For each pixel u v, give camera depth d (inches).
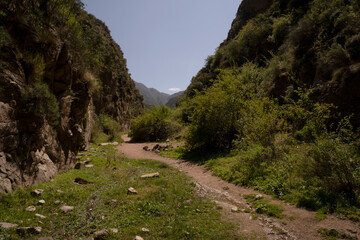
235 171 331.3
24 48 248.5
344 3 451.2
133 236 154.1
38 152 259.6
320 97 368.8
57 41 308.5
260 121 369.4
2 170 191.8
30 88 239.5
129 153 623.5
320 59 414.0
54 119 292.8
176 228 164.9
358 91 310.2
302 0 824.3
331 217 170.6
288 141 331.0
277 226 172.1
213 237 153.9
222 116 518.6
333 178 202.1
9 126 206.8
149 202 217.3
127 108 2304.4
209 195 259.4
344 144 235.1
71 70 346.6
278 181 254.1
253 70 727.1
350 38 358.9
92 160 434.6
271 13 1229.1
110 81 1665.8
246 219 187.0
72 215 185.8
